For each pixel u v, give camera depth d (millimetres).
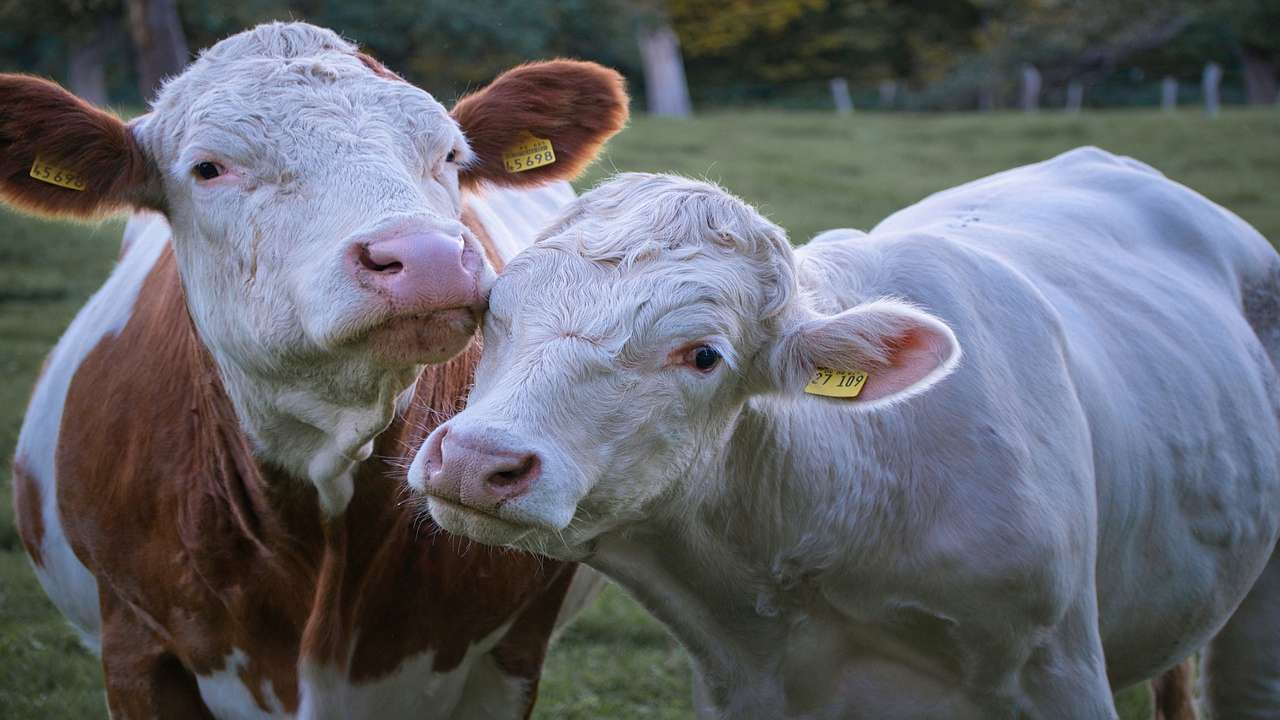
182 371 3889
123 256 5238
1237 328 4723
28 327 11008
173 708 4043
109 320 4395
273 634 3842
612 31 31047
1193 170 18812
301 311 3117
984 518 3502
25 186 3551
